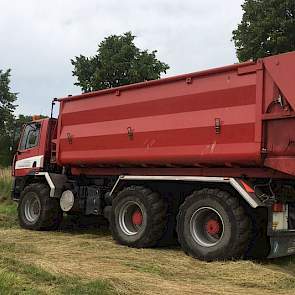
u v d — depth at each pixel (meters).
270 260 7.31
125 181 8.62
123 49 28.70
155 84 8.25
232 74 7.25
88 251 7.68
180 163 7.89
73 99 9.86
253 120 6.92
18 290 4.95
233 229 6.91
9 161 38.47
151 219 8.05
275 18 24.09
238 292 5.44
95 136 9.27
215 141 7.34
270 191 7.25
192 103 7.70
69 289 5.04
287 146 6.63
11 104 56.72
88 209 9.84
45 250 7.65
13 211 13.64
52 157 10.70
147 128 8.30
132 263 6.77
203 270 6.48
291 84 6.59
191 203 7.41
